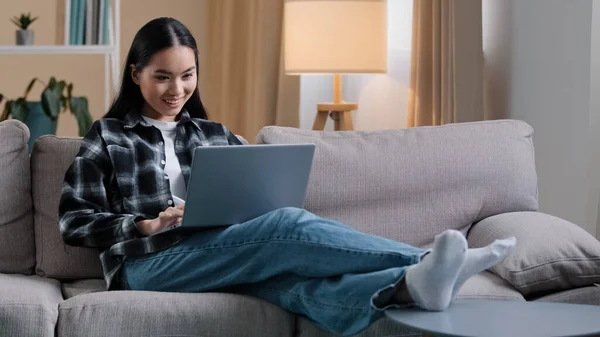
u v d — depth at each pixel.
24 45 4.59
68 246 2.63
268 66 5.11
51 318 2.19
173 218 2.41
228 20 5.28
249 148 2.24
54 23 5.37
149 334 2.21
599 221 3.47
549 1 3.68
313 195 2.73
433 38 4.13
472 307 2.05
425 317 1.94
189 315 2.24
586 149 3.46
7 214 2.63
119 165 2.62
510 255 2.46
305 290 2.21
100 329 2.20
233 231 2.31
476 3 3.99
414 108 4.34
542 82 3.76
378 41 4.23
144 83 2.71
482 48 4.06
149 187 2.62
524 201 2.87
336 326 2.13
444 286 1.97
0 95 4.50
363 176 2.76
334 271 2.15
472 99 3.99
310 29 4.20
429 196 2.80
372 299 2.00
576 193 3.54
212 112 5.48
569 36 3.55
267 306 2.30
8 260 2.64
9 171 2.65
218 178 2.24
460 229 2.82
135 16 5.46
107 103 4.86
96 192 2.58
